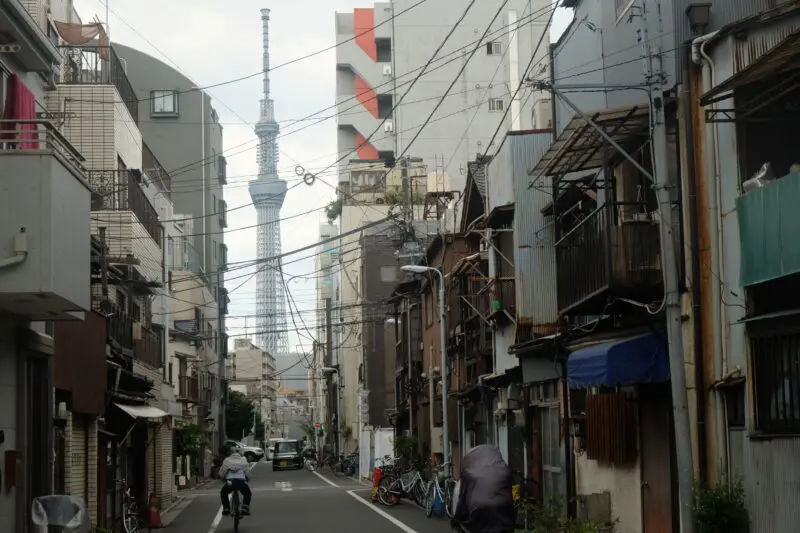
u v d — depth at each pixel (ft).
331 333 274.16
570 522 51.06
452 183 175.83
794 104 39.11
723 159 41.86
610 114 44.93
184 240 180.55
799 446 35.40
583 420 61.77
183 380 167.94
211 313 217.15
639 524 52.54
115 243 86.07
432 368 113.60
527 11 200.13
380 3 236.63
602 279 48.01
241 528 78.59
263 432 469.98
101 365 64.39
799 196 34.65
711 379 42.57
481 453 46.91
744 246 38.70
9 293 38.06
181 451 155.94
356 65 234.58
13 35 45.60
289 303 125.90
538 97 96.89
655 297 47.24
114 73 96.68
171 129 212.64
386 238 174.19
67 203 40.91
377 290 195.83
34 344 46.80
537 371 70.38
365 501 105.50
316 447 358.84
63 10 100.07
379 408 193.98
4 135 44.06
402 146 200.34
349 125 234.79
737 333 40.65
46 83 52.24
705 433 42.98
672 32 45.50
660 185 39.99
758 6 45.29
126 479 83.15
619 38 54.39
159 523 78.13
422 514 88.02
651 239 46.44
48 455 49.62
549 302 72.95
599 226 49.11
